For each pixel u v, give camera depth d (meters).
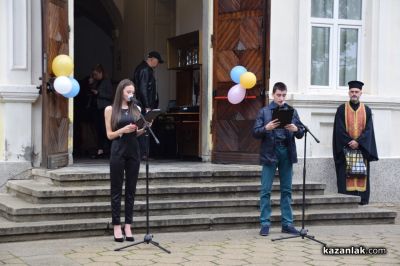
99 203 7.77
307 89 10.18
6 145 8.77
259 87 9.87
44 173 8.45
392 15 10.61
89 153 12.48
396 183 10.56
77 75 16.61
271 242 7.20
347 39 10.61
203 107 10.37
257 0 9.90
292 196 8.82
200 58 11.04
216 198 8.42
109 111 6.99
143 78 9.55
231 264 6.14
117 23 15.36
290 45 10.12
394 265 6.23
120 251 6.58
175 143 11.95
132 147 6.98
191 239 7.29
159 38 13.23
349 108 9.75
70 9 9.19
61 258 6.24
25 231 7.02
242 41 10.01
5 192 8.70
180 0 12.67
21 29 8.80
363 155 9.73
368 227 8.37
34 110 8.97
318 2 10.45
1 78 8.79
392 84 10.63
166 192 8.16
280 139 7.57
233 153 10.00
